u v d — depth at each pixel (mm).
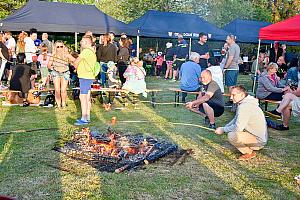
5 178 3947
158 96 10711
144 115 7715
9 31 12109
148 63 17594
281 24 9508
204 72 6680
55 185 3812
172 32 16078
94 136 5355
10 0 19312
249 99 4949
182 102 9375
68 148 4902
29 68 7992
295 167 4680
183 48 13734
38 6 12773
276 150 5453
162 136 5941
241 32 19828
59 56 7883
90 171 4238
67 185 3824
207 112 6574
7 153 4809
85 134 5453
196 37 16547
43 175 4074
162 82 14344
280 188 3961
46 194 3590
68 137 5609
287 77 10055
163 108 8688
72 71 8891
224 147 5445
